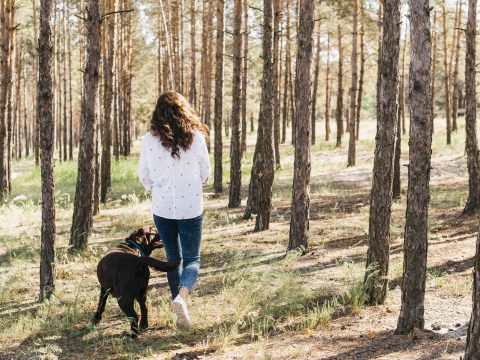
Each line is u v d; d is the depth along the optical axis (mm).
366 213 12586
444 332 4980
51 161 6699
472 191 11594
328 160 27047
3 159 19078
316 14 27219
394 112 5910
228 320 5625
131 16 32812
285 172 23328
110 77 16312
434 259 7926
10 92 19797
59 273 7859
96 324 5715
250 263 7820
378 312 5684
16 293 7289
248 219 12508
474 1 11469
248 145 39594
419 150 4758
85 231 9555
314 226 11172
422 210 4816
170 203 4633
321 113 69188
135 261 5125
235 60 14195
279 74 29078
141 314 5441
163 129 4574
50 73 6648
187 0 31516
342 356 4410
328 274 7180
